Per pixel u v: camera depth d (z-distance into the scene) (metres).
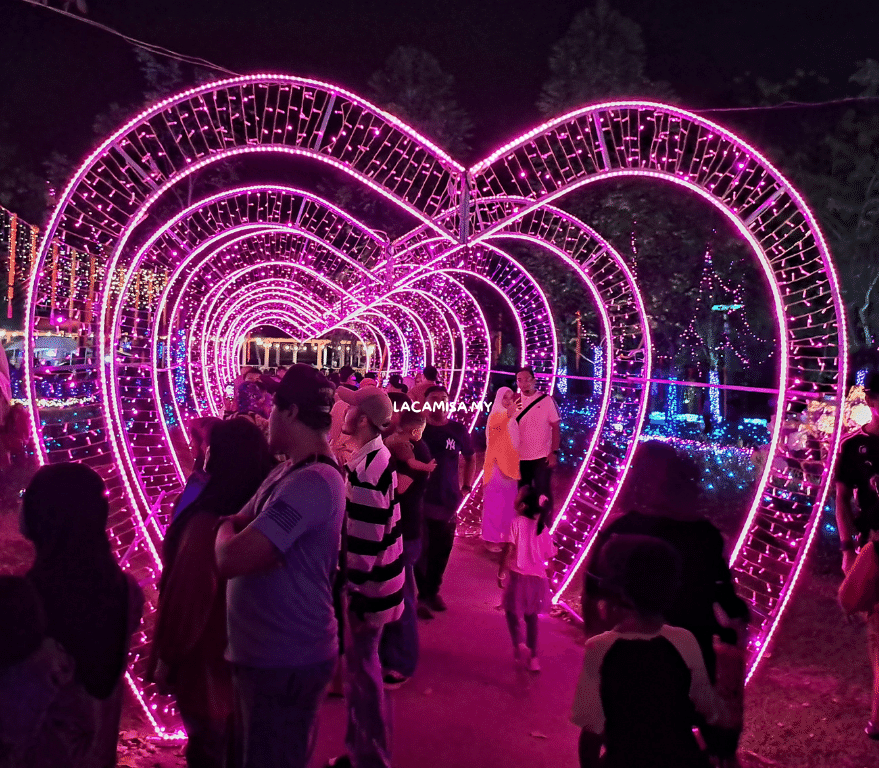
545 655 5.95
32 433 4.09
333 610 3.13
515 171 11.48
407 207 5.12
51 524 2.52
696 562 3.26
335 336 40.00
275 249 13.23
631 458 7.62
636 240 17.14
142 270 9.43
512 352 20.20
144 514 6.13
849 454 4.76
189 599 3.31
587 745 2.65
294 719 2.98
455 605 7.24
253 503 3.11
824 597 7.25
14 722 2.18
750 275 17.95
